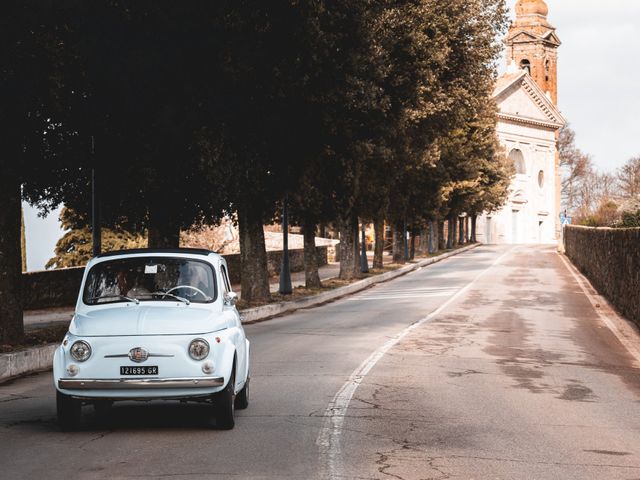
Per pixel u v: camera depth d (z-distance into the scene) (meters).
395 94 32.69
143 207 23.64
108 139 20.55
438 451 8.88
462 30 39.31
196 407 11.76
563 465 8.33
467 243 98.88
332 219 37.09
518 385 13.95
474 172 73.56
